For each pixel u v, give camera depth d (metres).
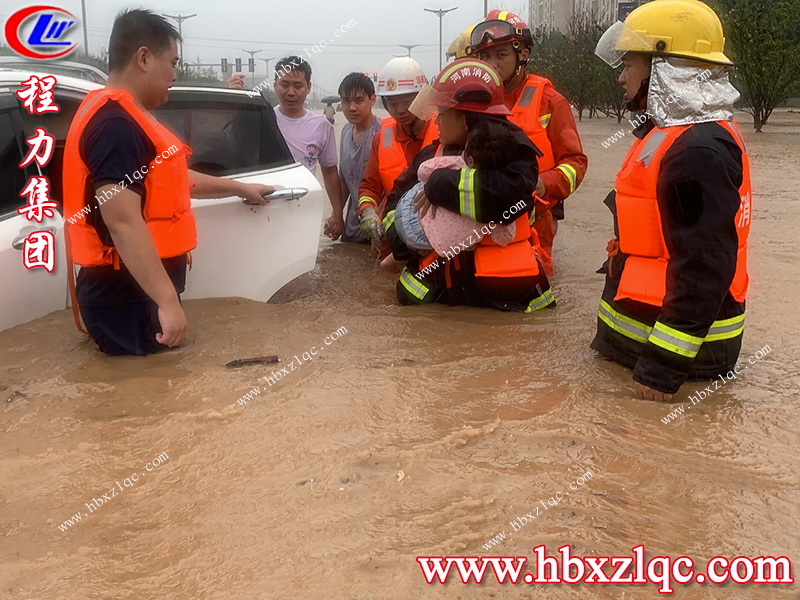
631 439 2.73
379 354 3.65
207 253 4.30
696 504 2.31
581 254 6.23
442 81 3.94
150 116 3.57
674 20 2.94
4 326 3.88
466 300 4.49
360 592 1.90
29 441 2.78
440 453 2.62
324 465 2.54
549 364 3.51
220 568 2.02
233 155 4.54
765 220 7.45
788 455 2.61
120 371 3.45
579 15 32.75
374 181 5.70
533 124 4.84
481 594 1.90
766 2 19.53
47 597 1.93
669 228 2.95
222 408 3.02
